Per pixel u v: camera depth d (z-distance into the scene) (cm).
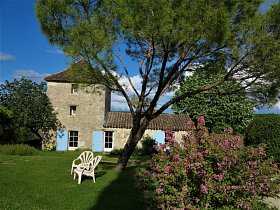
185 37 880
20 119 2631
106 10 1062
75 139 2869
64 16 1127
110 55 1082
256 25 895
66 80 2841
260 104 1100
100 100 2858
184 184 561
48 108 2772
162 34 894
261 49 904
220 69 1162
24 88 2720
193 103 3316
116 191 959
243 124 3256
